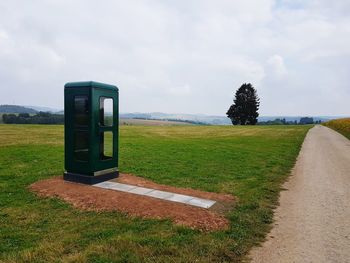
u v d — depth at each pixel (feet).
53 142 83.15
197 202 26.71
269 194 32.07
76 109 32.40
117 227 21.44
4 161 48.60
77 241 19.15
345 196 31.99
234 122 309.83
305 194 32.63
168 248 18.11
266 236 21.12
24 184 33.06
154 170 42.65
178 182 35.60
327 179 40.42
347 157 61.67
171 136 120.06
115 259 16.80
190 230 20.86
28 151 61.46
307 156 62.54
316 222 24.03
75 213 24.17
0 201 27.09
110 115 34.19
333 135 128.88
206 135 128.98
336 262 17.60
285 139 107.34
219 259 17.37
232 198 29.45
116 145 35.17
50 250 17.83
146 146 75.72
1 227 21.57
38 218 23.20
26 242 19.19
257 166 48.52
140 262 16.63
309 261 17.66
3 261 16.65
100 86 32.22
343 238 20.97
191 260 16.93
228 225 22.25
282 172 44.65
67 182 32.40
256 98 301.02
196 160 53.16
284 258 17.97
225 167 46.78
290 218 24.91
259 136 123.75
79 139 32.35
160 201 26.25
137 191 29.22
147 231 20.68
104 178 33.24
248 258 17.88
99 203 25.79
